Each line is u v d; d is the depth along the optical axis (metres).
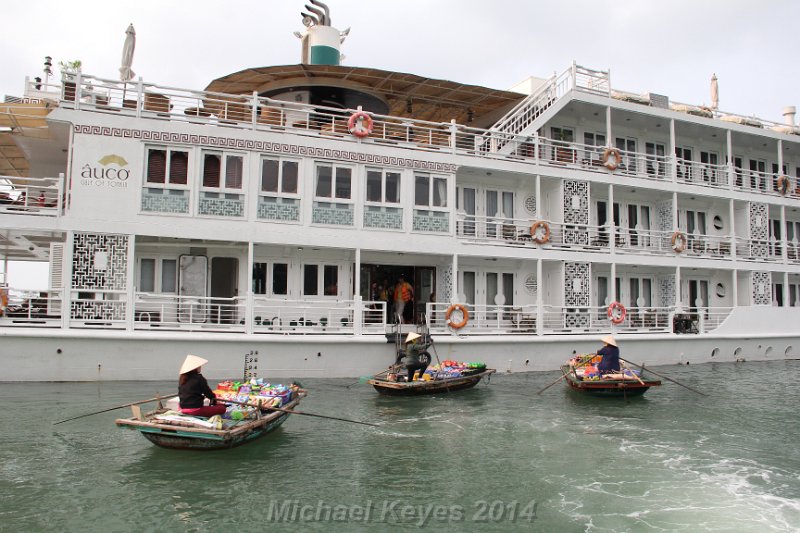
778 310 23.84
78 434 10.91
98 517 7.79
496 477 9.62
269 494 8.64
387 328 18.03
